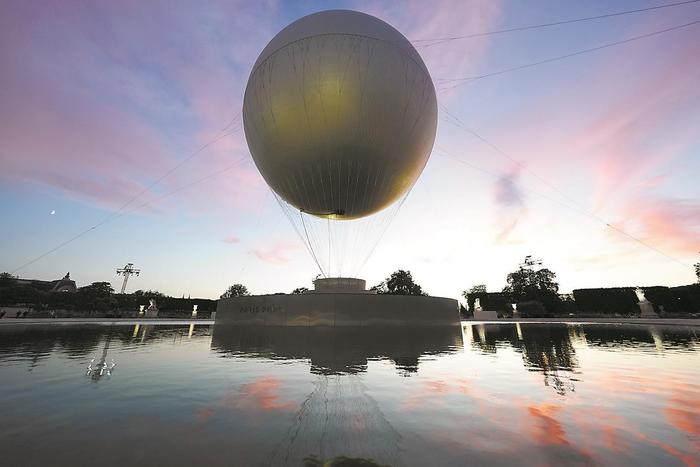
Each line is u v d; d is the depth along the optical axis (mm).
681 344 15016
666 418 5297
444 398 6277
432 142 20125
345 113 16031
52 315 45938
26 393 6645
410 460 3875
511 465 3783
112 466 3746
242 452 4078
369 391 6715
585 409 5703
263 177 21312
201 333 21016
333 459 3887
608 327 27031
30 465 3773
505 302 54469
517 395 6504
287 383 7359
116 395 6500
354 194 19906
